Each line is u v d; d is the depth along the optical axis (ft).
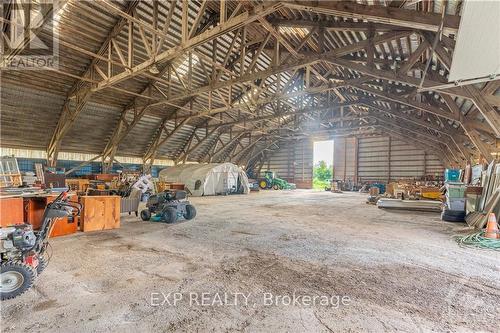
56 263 10.60
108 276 9.34
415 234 16.42
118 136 37.70
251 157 67.21
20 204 11.67
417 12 11.80
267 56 32.22
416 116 34.58
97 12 22.58
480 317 6.82
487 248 13.25
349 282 9.03
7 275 7.59
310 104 44.24
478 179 24.36
